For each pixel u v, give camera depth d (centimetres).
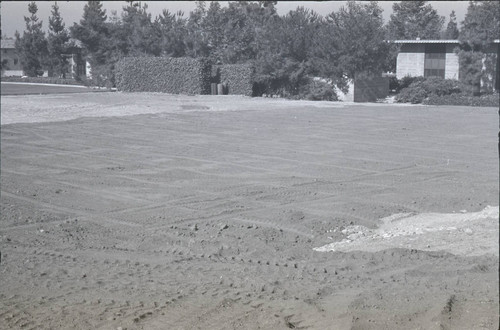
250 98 5206
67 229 1311
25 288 934
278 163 2112
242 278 984
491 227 1277
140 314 802
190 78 5669
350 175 1903
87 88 6725
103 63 7188
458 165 2067
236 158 2214
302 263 1082
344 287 929
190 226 1339
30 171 1969
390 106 4462
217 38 6425
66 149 2430
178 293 902
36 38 8212
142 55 6494
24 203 1538
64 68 8262
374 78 5044
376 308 802
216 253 1150
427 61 5566
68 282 966
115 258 1113
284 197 1614
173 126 3206
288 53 5266
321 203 1549
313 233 1298
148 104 4538
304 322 758
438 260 1063
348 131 2986
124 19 7112
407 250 1126
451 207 1503
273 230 1305
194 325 759
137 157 2239
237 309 818
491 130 3009
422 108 4281
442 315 742
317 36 5081
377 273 1007
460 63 4916
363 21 4878
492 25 4875
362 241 1233
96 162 2134
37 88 6688
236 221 1380
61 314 809
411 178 1856
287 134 2873
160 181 1819
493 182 1788
